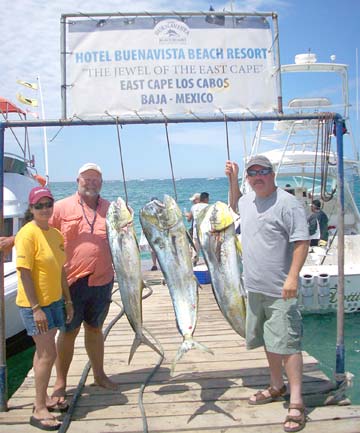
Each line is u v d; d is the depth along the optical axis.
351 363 6.04
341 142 4.00
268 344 3.40
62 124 3.92
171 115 4.01
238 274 3.60
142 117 3.95
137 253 3.64
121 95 3.99
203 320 6.62
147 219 3.54
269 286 3.39
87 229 3.79
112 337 5.92
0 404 3.78
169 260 3.52
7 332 6.54
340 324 4.00
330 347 6.63
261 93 4.06
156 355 5.10
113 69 3.99
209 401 3.83
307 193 11.04
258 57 4.07
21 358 6.95
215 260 3.58
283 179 13.12
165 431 3.37
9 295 6.27
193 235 8.81
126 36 3.99
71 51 3.97
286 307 3.35
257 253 3.42
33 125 3.89
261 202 3.43
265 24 4.08
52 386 4.23
